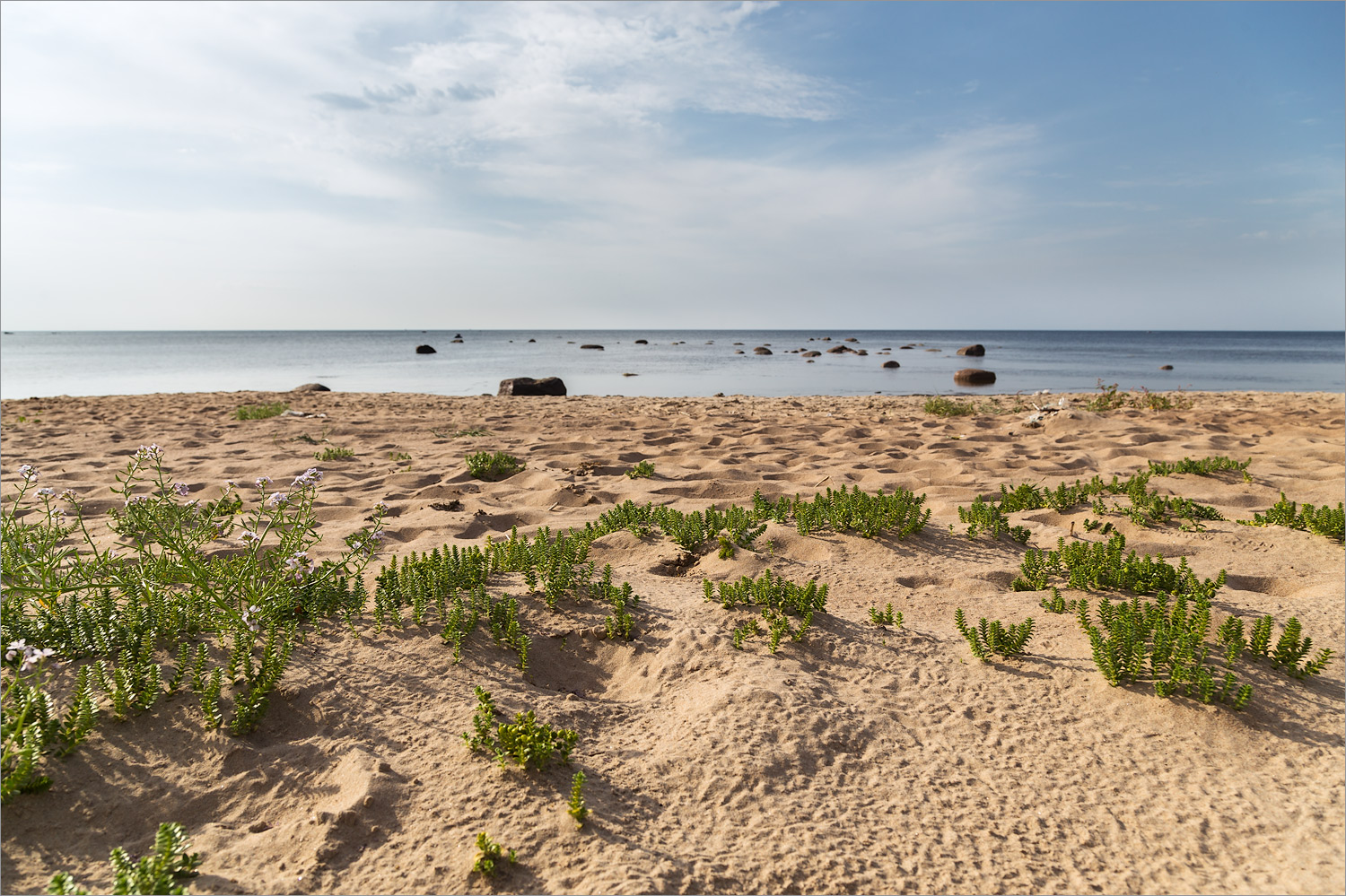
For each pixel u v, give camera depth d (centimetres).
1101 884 226
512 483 771
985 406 1541
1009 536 548
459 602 378
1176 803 260
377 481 754
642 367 3872
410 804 247
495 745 275
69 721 261
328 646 342
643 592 431
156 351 6450
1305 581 460
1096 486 675
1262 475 730
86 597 352
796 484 739
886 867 230
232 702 290
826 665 355
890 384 2802
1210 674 323
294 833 234
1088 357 5428
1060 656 360
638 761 278
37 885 209
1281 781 270
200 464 837
